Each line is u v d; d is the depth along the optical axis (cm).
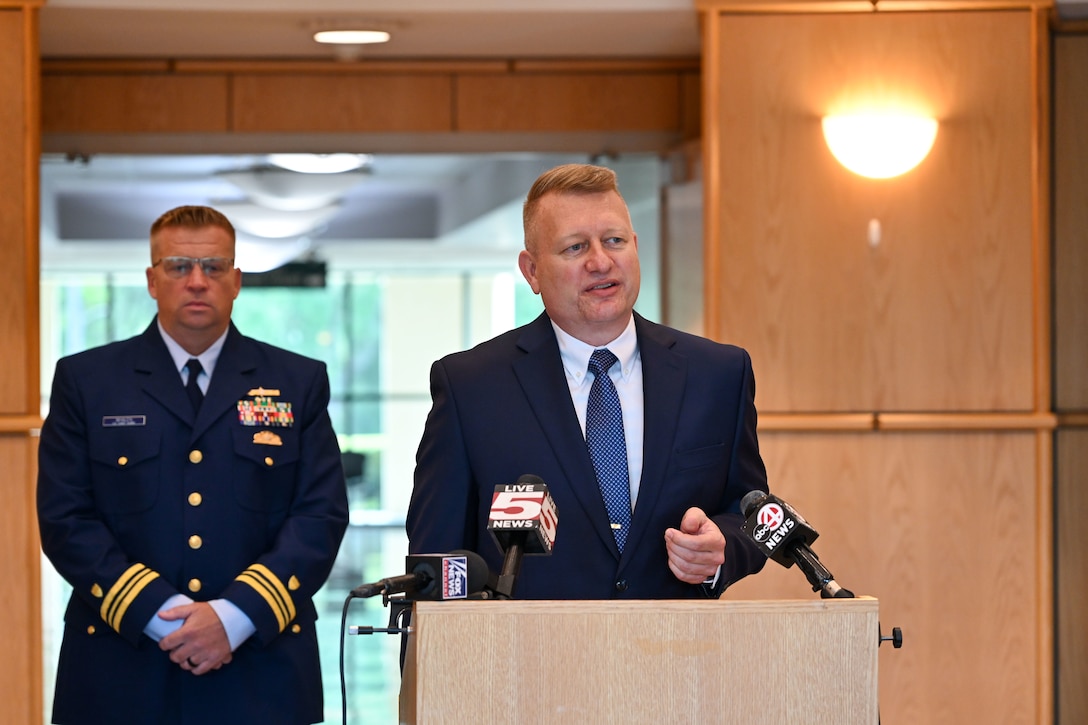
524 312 1703
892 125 731
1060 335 735
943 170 736
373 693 898
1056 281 737
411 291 1681
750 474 376
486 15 772
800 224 736
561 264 356
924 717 733
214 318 467
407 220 1371
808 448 736
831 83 737
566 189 360
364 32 790
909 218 736
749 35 738
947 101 736
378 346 1673
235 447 461
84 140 862
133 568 439
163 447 457
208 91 866
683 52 865
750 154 736
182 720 443
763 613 265
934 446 737
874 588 735
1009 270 736
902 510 736
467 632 262
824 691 265
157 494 453
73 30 792
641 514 351
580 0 762
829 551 735
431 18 777
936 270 736
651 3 762
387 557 1538
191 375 472
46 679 950
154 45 830
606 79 883
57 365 471
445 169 1214
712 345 381
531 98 880
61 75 859
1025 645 733
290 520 466
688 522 325
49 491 453
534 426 359
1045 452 733
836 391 736
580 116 882
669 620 264
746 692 264
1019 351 735
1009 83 736
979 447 737
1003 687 733
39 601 693
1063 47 735
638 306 960
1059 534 735
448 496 362
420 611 262
